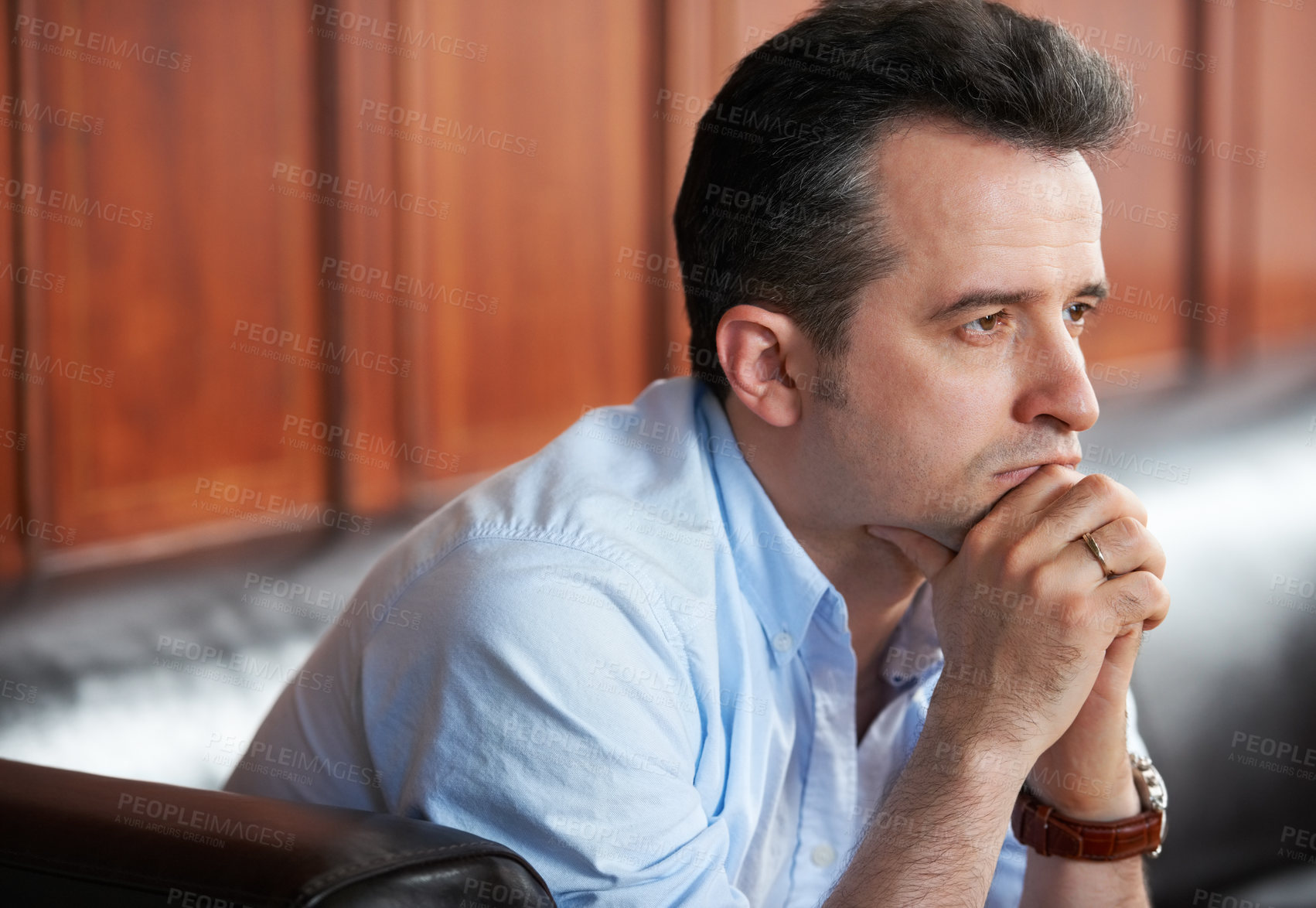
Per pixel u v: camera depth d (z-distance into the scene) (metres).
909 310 1.31
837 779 1.60
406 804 1.30
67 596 2.70
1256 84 6.10
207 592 2.69
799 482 1.46
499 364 4.07
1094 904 1.61
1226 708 2.41
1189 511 2.72
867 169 1.31
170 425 3.43
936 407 1.33
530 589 1.29
